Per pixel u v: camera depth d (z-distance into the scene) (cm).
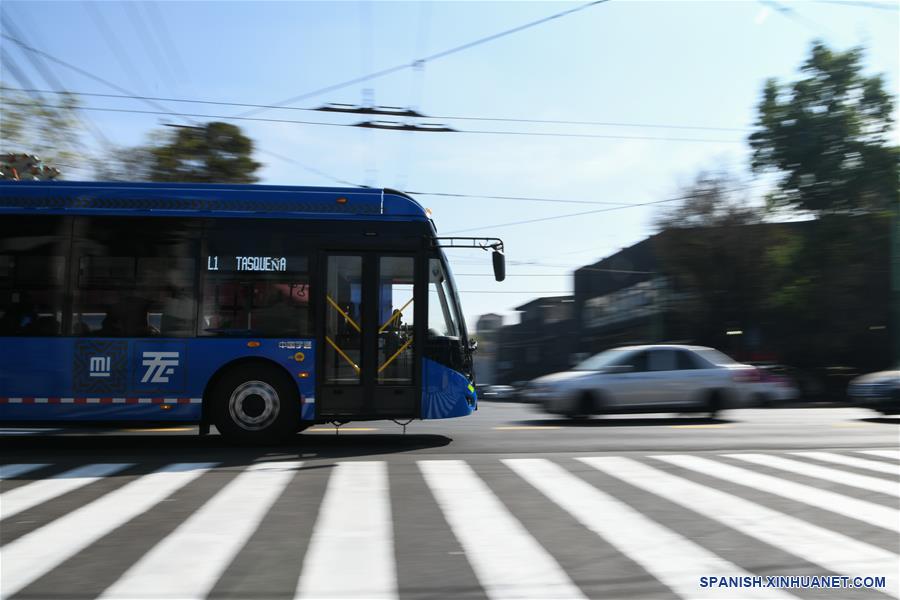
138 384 1018
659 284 4516
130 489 725
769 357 4081
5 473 825
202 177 2830
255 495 694
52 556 488
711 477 796
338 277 1060
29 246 1025
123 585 430
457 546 517
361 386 1048
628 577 449
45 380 1011
